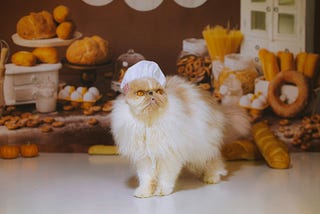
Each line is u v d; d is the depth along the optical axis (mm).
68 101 2205
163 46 2199
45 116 2201
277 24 2154
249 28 2168
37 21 2188
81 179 1874
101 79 2207
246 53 2182
